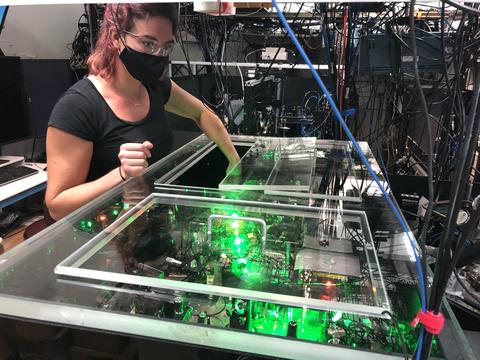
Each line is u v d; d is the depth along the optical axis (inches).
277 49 80.7
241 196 36.4
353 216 32.8
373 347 18.4
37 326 19.9
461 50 26.5
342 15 62.5
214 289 22.6
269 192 36.3
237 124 76.2
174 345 19.0
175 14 38.3
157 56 38.9
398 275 24.0
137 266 25.7
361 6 56.9
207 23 79.9
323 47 65.6
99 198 34.0
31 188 62.7
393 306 21.0
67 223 29.5
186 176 43.1
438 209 28.0
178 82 74.5
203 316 20.4
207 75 89.0
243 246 29.2
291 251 28.3
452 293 33.4
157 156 49.4
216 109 80.1
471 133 14.6
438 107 48.1
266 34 88.5
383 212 33.3
